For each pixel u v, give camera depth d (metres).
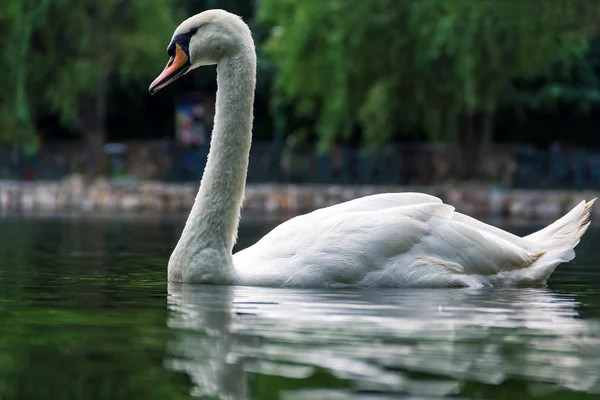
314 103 37.12
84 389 4.07
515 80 38.50
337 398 3.93
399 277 7.73
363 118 32.25
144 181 37.06
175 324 5.72
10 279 8.46
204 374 4.33
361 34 31.73
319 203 29.30
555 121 40.75
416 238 7.88
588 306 6.83
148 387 4.11
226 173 7.96
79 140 43.34
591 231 17.91
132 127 44.28
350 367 4.50
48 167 37.34
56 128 43.66
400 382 4.22
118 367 4.49
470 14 29.56
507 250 8.14
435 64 32.12
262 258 7.88
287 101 38.12
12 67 33.47
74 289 7.60
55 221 21.06
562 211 28.20
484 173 33.31
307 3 33.72
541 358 4.80
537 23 30.14
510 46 30.19
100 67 35.03
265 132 44.00
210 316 6.07
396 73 32.25
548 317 6.23
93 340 5.18
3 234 16.06
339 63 32.34
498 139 41.03
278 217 23.45
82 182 30.80
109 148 38.12
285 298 6.95
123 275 8.84
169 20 37.34
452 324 5.85
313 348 4.96
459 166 33.56
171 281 8.00
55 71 35.09
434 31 30.72
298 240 7.88
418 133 41.81
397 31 31.92
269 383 4.18
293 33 34.09
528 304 6.90
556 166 35.62
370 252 7.73
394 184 35.91
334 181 35.84
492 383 4.23
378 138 32.81
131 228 18.30
